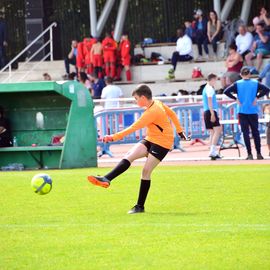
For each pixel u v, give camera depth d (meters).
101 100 63.66
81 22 90.06
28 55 86.19
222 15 81.44
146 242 23.05
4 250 22.48
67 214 28.12
